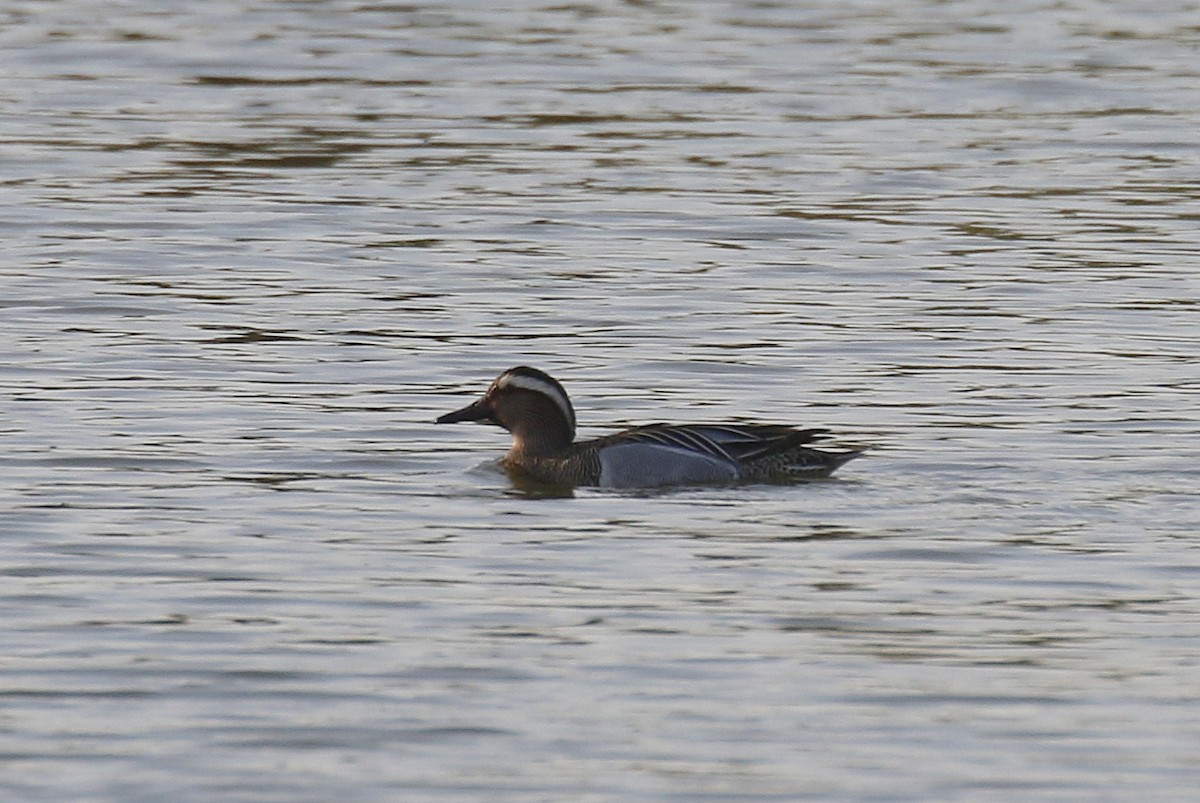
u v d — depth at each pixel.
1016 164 30.11
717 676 11.87
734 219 26.69
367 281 23.42
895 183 28.80
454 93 34.75
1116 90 35.50
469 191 28.16
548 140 31.44
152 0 43.28
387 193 27.98
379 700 11.49
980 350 20.59
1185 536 14.68
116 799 10.27
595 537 14.74
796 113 33.56
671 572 13.86
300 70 36.50
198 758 10.72
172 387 18.98
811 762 10.70
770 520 15.22
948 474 16.42
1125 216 26.98
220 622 12.74
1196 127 32.72
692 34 40.41
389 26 40.78
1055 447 17.12
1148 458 16.78
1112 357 20.30
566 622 12.79
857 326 21.59
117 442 17.12
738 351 20.59
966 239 25.73
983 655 12.25
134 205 27.03
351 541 14.55
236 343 20.66
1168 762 10.73
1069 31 41.03
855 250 25.16
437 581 13.62
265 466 16.58
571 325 21.62
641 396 19.02
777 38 40.06
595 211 27.06
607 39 39.78
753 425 16.72
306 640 12.42
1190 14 43.12
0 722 11.15
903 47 39.22
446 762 10.69
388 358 20.23
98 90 34.66
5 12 41.53
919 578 13.73
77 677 11.80
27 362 19.70
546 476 16.55
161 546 14.33
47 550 14.19
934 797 10.30
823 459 16.38
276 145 30.92
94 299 22.31
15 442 17.03
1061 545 14.47
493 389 17.03
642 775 10.52
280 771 10.57
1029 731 11.12
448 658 12.14
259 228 25.97
